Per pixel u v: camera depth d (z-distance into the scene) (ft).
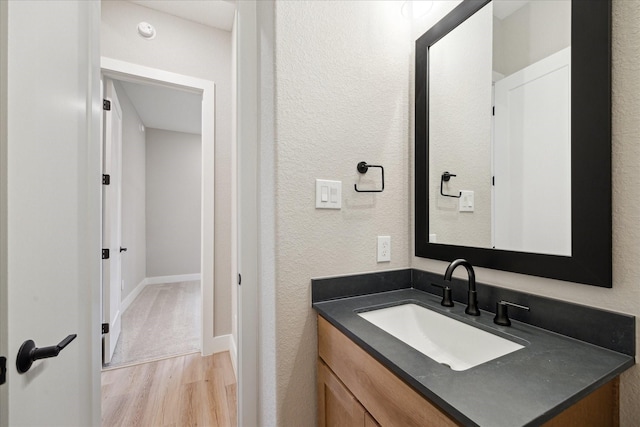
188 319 9.87
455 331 3.09
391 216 4.17
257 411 4.03
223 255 7.66
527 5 2.93
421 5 4.13
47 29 2.34
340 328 2.89
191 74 7.22
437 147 3.98
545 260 2.70
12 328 1.88
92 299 3.12
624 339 2.19
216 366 6.82
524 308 2.84
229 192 7.73
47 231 2.31
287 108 3.40
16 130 1.97
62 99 2.55
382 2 4.13
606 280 2.28
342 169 3.76
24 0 2.07
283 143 3.37
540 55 2.82
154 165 15.15
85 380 2.97
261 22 3.87
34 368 2.10
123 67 6.44
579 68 2.45
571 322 2.51
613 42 2.27
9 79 1.91
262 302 3.86
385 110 4.12
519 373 1.95
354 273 3.84
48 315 2.30
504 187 3.17
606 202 2.28
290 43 3.43
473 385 1.81
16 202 1.95
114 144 7.08
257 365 4.04
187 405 5.42
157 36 6.86
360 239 3.90
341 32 3.78
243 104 3.96
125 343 7.97
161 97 11.06
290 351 3.43
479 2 3.37
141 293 13.23
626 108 2.20
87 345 3.01
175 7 6.81
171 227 15.56
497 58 3.24
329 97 3.67
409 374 1.94
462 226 3.63
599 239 2.32
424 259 4.13
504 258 3.08
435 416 1.78
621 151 2.23
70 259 2.67
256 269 4.04
